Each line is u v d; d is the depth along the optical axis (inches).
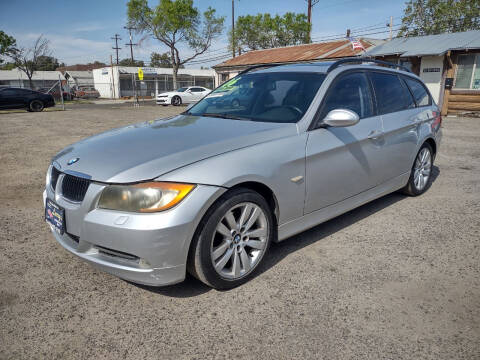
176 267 91.7
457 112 579.8
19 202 177.9
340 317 92.1
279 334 86.4
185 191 89.7
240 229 102.8
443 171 234.7
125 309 96.0
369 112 144.9
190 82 2044.8
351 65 145.6
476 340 84.0
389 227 146.6
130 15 1454.2
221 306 97.0
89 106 1061.1
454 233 140.8
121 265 92.2
